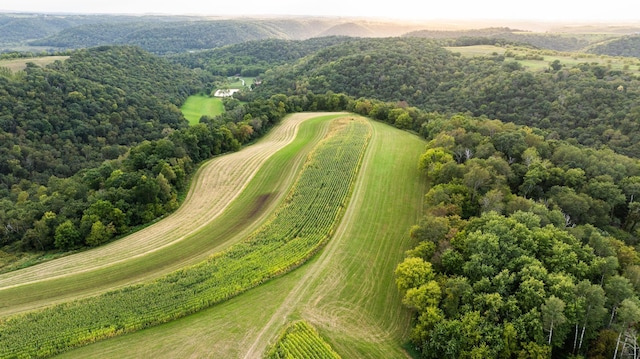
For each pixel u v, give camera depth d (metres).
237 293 47.75
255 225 65.81
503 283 39.62
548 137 95.56
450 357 36.53
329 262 53.81
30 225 63.22
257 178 84.25
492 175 64.62
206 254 58.03
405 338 41.12
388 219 64.56
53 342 41.38
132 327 42.81
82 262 56.94
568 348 38.88
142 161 80.00
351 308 45.25
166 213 70.94
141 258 57.53
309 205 68.25
